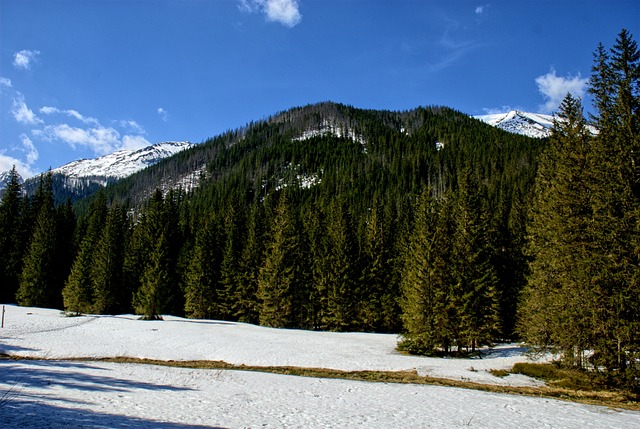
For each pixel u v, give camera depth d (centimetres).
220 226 7150
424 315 3466
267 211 7944
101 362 2498
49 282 6462
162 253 5472
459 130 19825
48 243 6475
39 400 1322
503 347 3928
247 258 6153
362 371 2619
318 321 5588
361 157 17975
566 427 1395
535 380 2530
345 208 6538
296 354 3061
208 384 1953
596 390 2211
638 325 2042
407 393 1962
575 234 2394
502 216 5438
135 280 6319
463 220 3812
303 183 16388
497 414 1567
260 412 1411
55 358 2564
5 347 2750
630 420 1553
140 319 5003
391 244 5881
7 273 6675
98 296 5769
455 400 1831
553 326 2486
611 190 2228
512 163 12225
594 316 2183
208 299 6156
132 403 1405
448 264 3634
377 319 5309
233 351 3064
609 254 2159
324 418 1370
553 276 2609
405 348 3488
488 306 3794
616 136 2288
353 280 5366
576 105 2872
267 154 19412
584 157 2525
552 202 2611
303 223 7025
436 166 14312
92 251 6506
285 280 5431
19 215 7231
